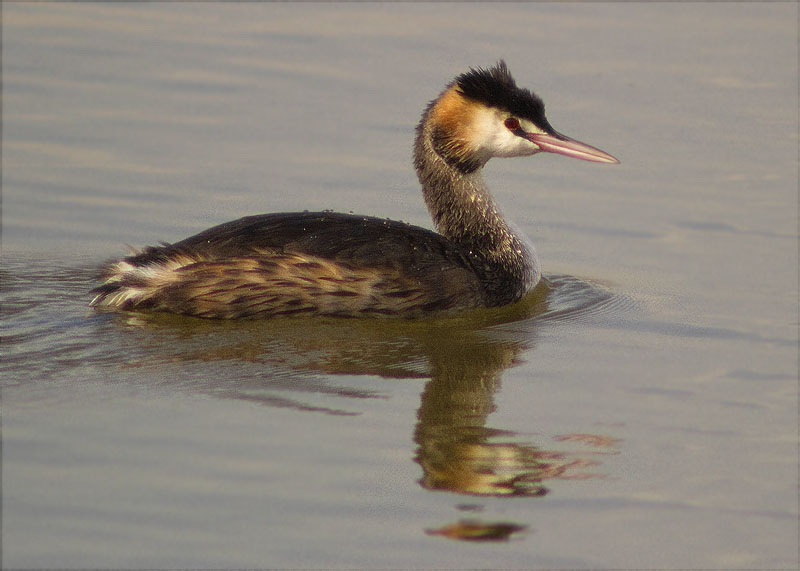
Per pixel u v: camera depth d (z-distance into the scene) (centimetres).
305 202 1852
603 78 2291
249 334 1384
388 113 2141
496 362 1352
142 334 1369
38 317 1407
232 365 1297
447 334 1428
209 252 1418
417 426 1178
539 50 2416
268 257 1407
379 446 1135
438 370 1319
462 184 1588
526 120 1591
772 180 1944
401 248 1459
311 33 2505
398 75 2278
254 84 2245
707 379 1315
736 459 1141
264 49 2412
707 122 2142
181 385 1241
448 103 1593
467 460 1130
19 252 1658
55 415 1160
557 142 1594
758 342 1421
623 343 1418
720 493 1082
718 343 1420
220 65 2330
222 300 1405
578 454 1148
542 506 1061
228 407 1198
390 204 1852
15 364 1269
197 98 2191
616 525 1030
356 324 1436
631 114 2150
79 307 1448
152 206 1823
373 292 1428
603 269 1683
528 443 1165
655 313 1522
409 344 1390
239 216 1795
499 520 1034
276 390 1247
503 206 1886
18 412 1162
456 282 1477
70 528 984
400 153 2023
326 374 1294
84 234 1728
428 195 1622
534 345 1405
